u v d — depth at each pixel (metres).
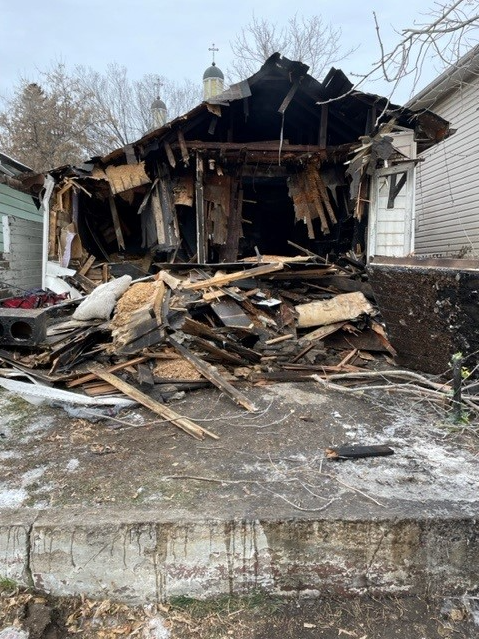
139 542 1.78
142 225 7.64
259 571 1.80
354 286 4.84
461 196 8.46
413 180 6.30
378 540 1.80
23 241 9.80
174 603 1.80
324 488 2.05
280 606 1.79
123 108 23.02
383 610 1.78
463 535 1.82
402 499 1.95
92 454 2.43
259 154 7.04
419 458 2.38
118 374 3.50
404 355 3.83
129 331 3.56
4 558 1.80
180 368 3.53
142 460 2.36
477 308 2.79
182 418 2.83
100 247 7.99
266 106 7.25
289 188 7.62
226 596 1.82
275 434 2.68
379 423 2.88
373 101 6.32
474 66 6.29
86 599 1.80
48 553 1.79
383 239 6.57
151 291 4.10
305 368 3.86
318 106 6.89
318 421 2.89
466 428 2.73
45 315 3.89
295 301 4.88
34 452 2.46
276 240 9.66
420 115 6.34
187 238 7.82
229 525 1.78
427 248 9.82
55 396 3.12
